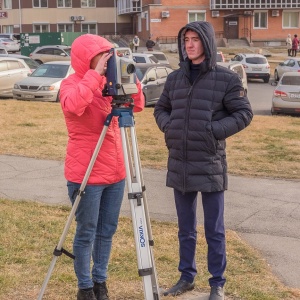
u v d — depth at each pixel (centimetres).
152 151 1497
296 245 770
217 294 545
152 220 870
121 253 691
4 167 1255
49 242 729
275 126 2056
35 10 8169
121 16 8231
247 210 952
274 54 6675
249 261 694
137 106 514
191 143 531
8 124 1895
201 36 518
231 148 1579
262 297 571
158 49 7181
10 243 716
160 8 7250
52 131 1775
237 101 529
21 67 2941
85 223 506
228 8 7300
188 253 569
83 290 519
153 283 471
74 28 8206
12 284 591
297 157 1460
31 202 952
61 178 1156
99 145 480
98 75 466
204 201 547
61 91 488
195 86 532
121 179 516
